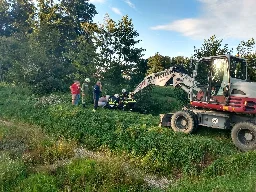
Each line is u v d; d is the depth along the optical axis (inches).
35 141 398.0
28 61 904.3
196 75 444.1
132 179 303.3
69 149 382.9
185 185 281.3
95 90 588.7
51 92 852.0
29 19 1295.5
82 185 284.2
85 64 806.5
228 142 404.8
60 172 310.5
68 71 983.0
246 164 317.1
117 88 788.0
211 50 634.2
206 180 293.4
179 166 349.4
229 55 403.2
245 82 396.2
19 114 584.7
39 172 309.1
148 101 725.9
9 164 303.9
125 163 352.5
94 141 433.1
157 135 407.2
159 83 556.4
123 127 445.7
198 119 435.5
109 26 783.7
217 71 417.1
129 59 808.3
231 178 277.0
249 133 372.8
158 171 348.5
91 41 805.9
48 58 964.0
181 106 699.4
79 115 526.0
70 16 1432.1
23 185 275.7
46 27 1085.1
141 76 840.3
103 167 314.0
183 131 434.3
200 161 348.5
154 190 283.0
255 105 381.7
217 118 419.2
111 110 619.2
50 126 507.2
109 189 277.7
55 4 1307.8
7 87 917.2
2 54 1139.3
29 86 854.5
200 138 397.7
